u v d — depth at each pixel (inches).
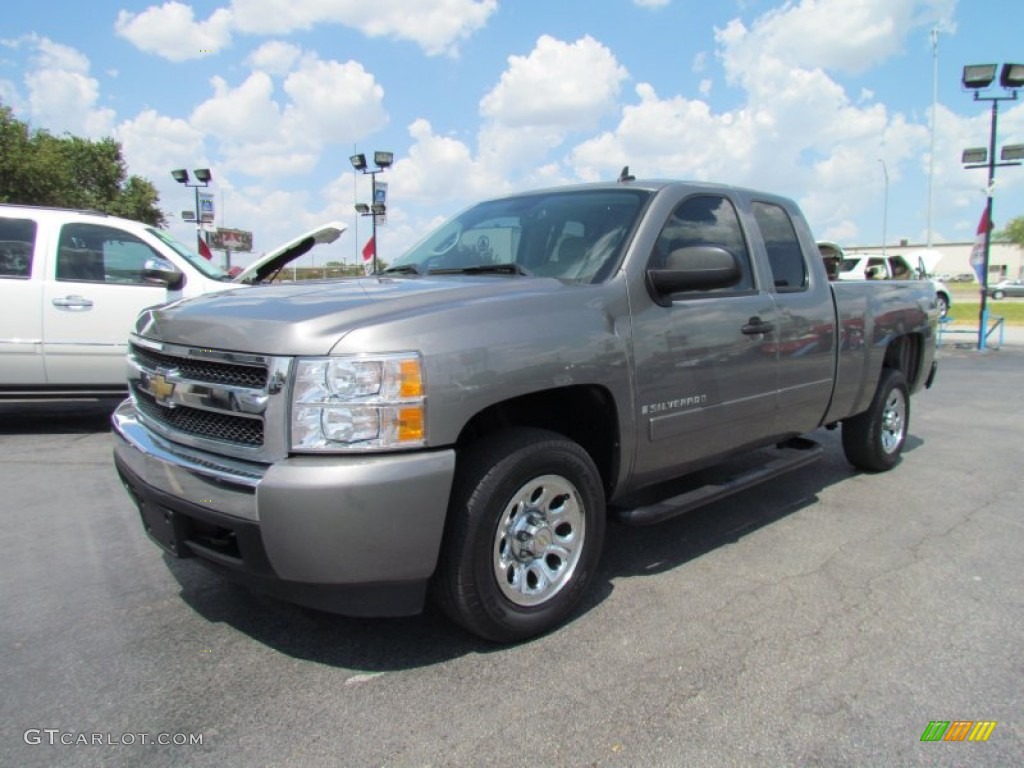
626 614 128.0
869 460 220.7
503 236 154.9
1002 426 305.7
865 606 131.7
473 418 117.3
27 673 107.8
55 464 224.5
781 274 173.3
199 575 142.8
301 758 89.4
